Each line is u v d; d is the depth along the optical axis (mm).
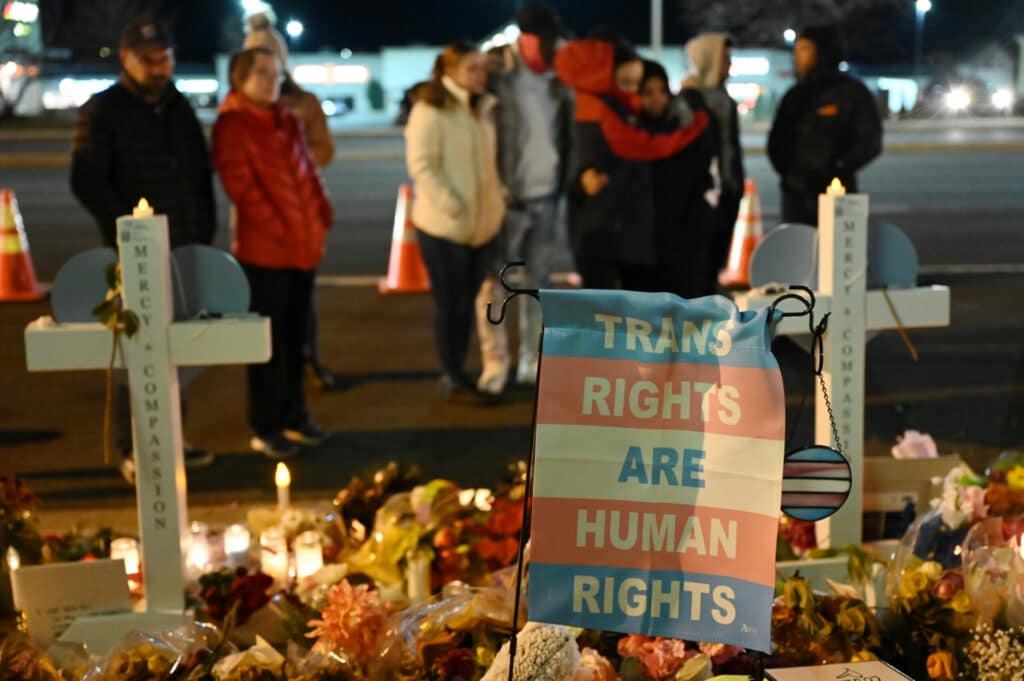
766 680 2449
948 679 3033
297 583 4055
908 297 4125
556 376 2363
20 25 43906
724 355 2332
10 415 7059
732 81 39906
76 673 3191
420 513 4070
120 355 3838
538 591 2373
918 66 45656
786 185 7570
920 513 4191
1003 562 3244
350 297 10555
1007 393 7113
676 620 2355
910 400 7004
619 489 2361
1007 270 11328
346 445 6297
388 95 46688
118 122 5387
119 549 4262
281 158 5660
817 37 7410
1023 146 27047
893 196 17891
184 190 5578
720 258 7320
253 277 5715
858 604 3260
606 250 6211
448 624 3270
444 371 6984
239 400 7320
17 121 42688
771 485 2299
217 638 3336
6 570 4145
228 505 5441
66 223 15898
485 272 6801
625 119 6109
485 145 6551
